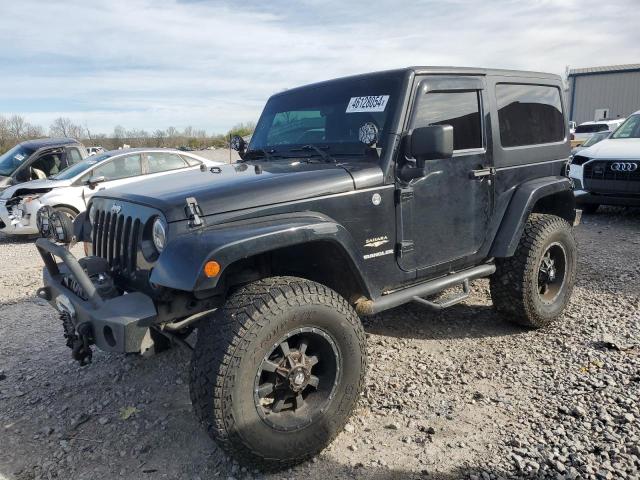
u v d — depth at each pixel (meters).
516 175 4.07
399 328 4.41
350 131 3.45
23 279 6.69
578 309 4.67
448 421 3.07
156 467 2.77
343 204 3.00
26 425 3.21
